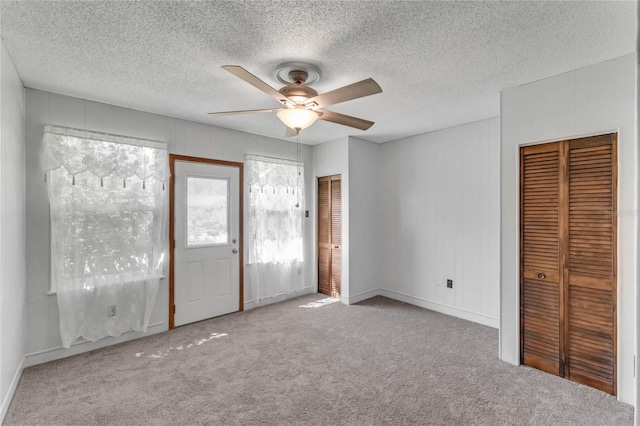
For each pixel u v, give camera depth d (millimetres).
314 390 2293
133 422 1954
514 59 2195
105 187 3025
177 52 2121
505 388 2299
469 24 1798
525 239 2615
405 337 3246
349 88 1992
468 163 3783
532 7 1644
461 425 1914
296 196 4703
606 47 2025
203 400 2178
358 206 4535
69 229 2826
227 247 3986
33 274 2693
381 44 2016
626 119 2104
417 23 1791
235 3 1618
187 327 3539
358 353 2883
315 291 4965
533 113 2537
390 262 4699
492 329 3467
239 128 3988
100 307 2988
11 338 2215
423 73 2422
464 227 3824
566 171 2387
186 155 3627
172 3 1619
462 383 2373
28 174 2676
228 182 4008
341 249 4527
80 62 2254
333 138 4527
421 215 4281
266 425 1925
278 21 1777
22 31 1871
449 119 3605
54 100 2793
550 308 2484
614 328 2174
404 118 3566
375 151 4793
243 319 3791
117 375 2504
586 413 2016
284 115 2385
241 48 2068
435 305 4117
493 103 3072
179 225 3572
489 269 3590
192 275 3676
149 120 3350
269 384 2373
